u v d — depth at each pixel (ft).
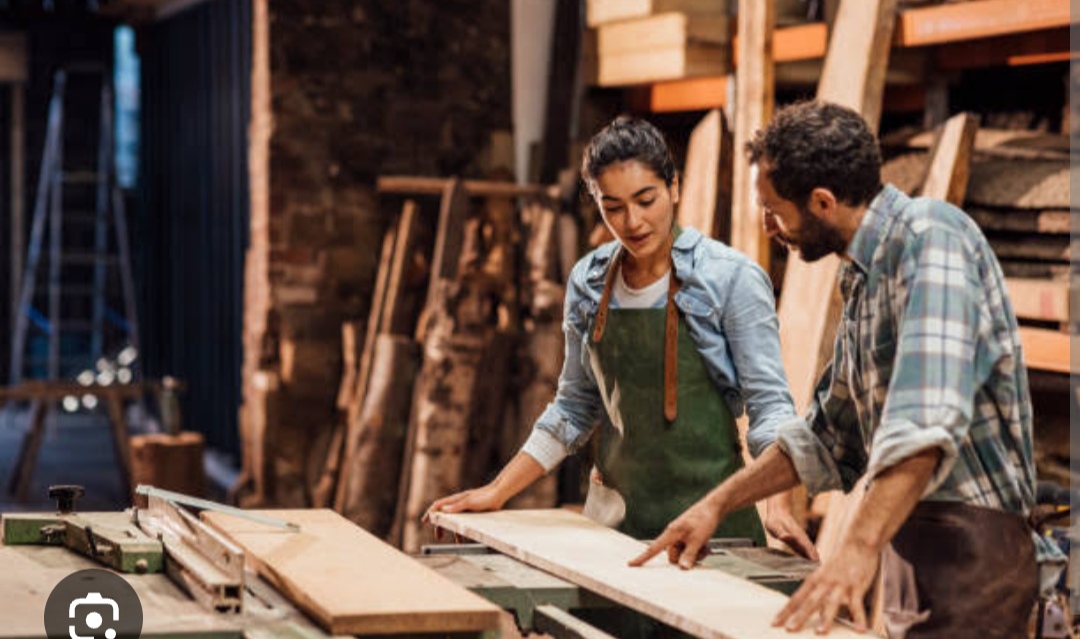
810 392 14.83
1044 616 8.28
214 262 30.91
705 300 9.40
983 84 16.74
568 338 10.14
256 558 8.25
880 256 7.34
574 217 20.86
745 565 8.42
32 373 42.88
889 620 7.73
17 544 9.07
